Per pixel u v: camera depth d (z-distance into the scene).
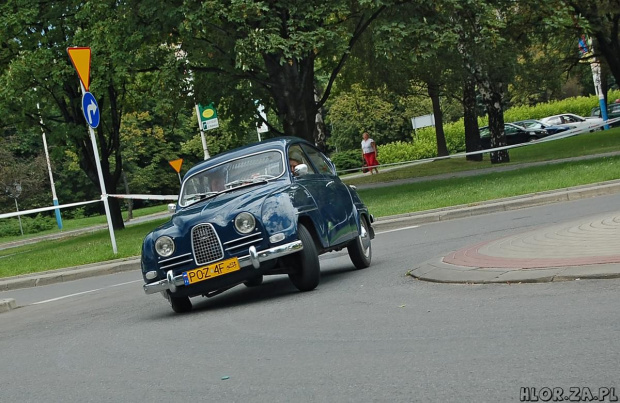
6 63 37.50
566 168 28.84
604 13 37.72
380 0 29.55
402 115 74.69
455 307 8.68
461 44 35.91
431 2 30.36
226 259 11.16
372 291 10.70
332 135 77.12
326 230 12.03
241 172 12.66
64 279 21.50
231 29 30.52
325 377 6.58
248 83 36.88
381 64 40.69
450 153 70.25
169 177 82.19
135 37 31.86
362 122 72.38
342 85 46.41
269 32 29.02
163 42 34.03
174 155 80.25
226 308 11.43
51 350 9.86
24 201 77.69
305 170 12.36
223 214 11.29
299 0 29.67
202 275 11.23
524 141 60.38
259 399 6.21
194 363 7.82
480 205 22.62
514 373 5.91
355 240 13.28
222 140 73.44
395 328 8.10
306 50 28.73
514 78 43.31
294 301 10.85
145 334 10.05
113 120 38.31
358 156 68.88
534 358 6.25
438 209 23.11
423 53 30.36
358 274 12.80
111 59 33.62
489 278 9.88
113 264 21.77
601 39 40.97
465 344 7.02
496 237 15.27
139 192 80.75
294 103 31.92
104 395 7.06
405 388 5.94
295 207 11.42
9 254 34.84
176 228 11.46
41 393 7.50
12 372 8.75
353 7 31.53
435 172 41.75
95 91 34.84
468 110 45.09
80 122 37.66
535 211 19.89
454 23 31.45
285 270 11.30
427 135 70.38
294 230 11.22
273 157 12.72
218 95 36.28
